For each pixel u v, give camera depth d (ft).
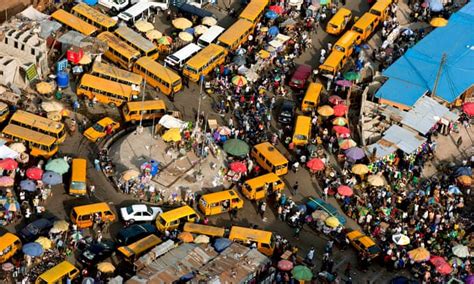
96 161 406.41
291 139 435.94
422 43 503.61
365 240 378.53
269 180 403.34
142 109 435.53
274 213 398.42
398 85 472.03
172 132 414.21
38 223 367.86
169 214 379.35
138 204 389.39
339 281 365.40
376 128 453.17
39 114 429.38
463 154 447.01
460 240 389.60
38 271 352.28
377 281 370.12
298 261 372.38
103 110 444.14
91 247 362.53
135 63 465.06
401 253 378.73
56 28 472.85
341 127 438.81
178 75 464.65
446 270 366.63
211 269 352.49
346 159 426.51
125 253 359.25
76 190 389.39
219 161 416.87
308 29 520.83
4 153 397.80
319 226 388.78
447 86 472.03
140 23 492.54
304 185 414.82
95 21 488.02
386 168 424.87
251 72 472.03
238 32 495.82
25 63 447.42
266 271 361.71
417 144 437.58
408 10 550.77
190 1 523.29
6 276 349.00
